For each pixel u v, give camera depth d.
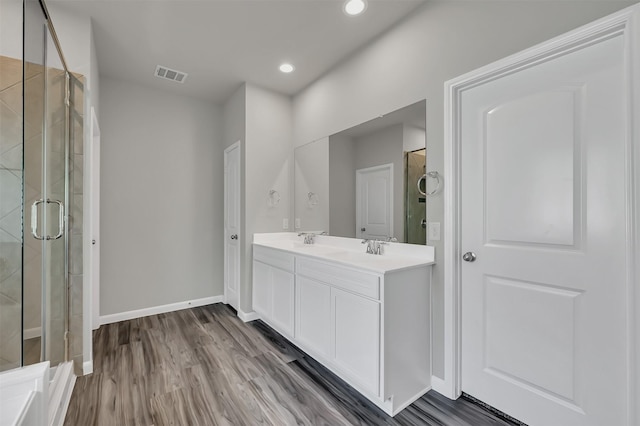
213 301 3.55
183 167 3.34
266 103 3.12
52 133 1.64
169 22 2.10
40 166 1.50
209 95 3.35
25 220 1.35
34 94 1.42
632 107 1.14
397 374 1.63
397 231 2.09
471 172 1.70
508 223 1.55
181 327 2.80
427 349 1.82
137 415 1.58
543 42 1.37
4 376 0.97
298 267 2.28
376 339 1.60
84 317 1.98
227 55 2.53
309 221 2.99
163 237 3.22
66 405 1.63
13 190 1.32
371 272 1.64
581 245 1.32
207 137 3.50
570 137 1.34
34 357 1.43
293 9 1.97
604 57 1.25
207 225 3.50
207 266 3.51
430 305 1.84
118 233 2.97
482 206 1.65
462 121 1.74
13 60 1.39
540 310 1.44
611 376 1.23
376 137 2.25
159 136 3.20
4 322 1.27
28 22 1.33
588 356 1.30
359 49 2.41
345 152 2.55
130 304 3.03
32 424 0.94
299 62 2.62
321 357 2.04
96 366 2.07
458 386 1.75
